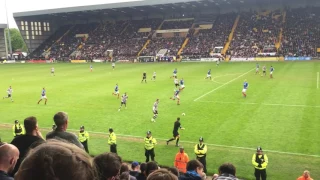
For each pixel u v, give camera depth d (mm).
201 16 98312
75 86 45844
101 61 90500
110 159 3318
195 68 65062
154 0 86188
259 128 22891
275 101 31375
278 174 15602
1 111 31797
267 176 15398
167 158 18281
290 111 27281
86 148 18984
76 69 71312
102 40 102125
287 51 75875
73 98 37031
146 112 29344
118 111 30109
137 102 33781
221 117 26375
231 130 22766
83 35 107125
